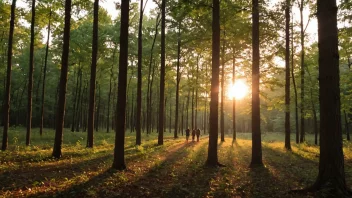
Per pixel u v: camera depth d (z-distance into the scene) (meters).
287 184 9.89
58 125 15.24
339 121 7.87
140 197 7.84
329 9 8.02
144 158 15.40
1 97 56.88
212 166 13.59
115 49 41.47
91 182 9.05
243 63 27.34
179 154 18.28
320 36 8.12
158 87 55.50
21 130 39.47
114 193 7.99
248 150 22.56
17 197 7.28
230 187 9.34
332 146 7.81
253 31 14.92
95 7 20.34
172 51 36.75
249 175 11.65
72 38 34.75
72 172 10.90
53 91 61.50
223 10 16.38
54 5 21.77
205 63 35.16
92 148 19.98
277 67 22.62
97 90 59.88
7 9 20.66
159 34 37.78
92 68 20.62
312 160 16.45
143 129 64.44
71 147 21.58
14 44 34.44
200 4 13.78
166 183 9.72
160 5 27.12
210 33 22.36
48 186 8.61
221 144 27.88
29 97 22.88
